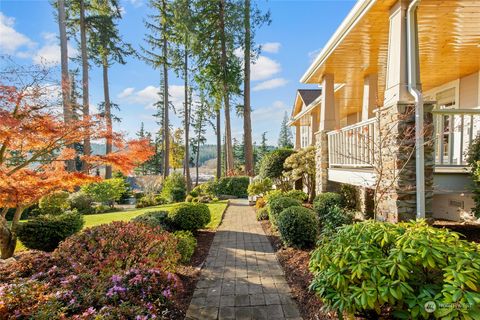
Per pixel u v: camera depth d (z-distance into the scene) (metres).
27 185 4.49
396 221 3.47
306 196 7.67
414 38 3.50
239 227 6.32
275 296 2.96
